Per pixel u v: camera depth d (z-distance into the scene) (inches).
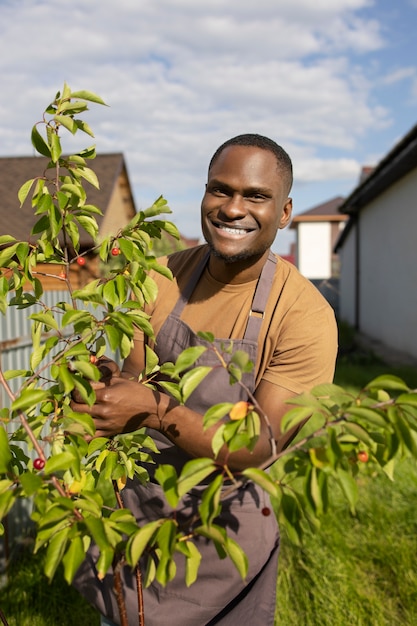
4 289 64.1
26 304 67.0
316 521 53.8
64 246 64.9
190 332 74.3
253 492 75.1
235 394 71.9
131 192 810.2
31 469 64.9
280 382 68.2
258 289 72.2
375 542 137.8
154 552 62.8
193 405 73.4
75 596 126.0
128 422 61.3
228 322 74.0
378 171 517.3
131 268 62.8
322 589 121.0
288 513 49.3
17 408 50.9
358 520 149.3
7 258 63.2
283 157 67.9
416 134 381.4
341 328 657.0
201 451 63.0
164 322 77.0
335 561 130.1
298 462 50.0
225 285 74.3
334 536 138.2
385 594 124.0
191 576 53.4
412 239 494.3
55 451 53.5
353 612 115.6
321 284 1104.2
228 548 49.3
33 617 118.6
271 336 70.6
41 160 727.7
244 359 48.9
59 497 49.2
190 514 73.5
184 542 52.6
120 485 70.3
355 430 47.5
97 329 59.1
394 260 560.4
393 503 154.9
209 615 74.5
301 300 71.0
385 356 502.6
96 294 58.6
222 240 67.5
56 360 56.8
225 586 74.2
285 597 120.9
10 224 599.2
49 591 126.8
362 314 746.8
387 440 48.9
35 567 134.3
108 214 697.6
